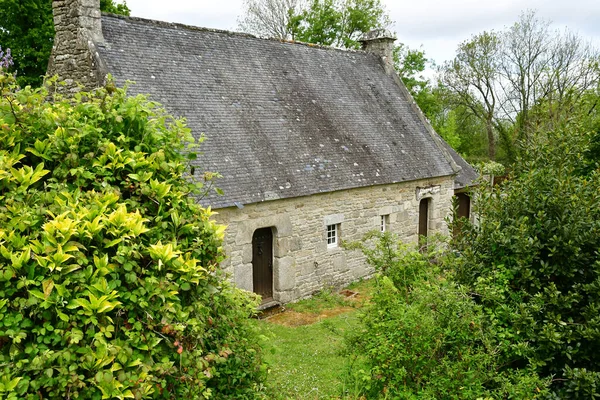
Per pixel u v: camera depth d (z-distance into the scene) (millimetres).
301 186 11789
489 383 4676
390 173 14148
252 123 12008
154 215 3861
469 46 33125
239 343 4426
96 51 10234
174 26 12414
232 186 10547
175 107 10766
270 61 14062
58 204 3377
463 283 5223
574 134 5410
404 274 5641
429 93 32469
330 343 9570
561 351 4609
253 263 11672
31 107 3812
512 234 5105
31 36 21391
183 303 3676
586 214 4871
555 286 4691
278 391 4941
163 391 3355
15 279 2998
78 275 3049
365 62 17359
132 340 3170
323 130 13531
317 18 29438
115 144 4039
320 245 12766
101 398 2979
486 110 34500
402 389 4746
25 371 2834
